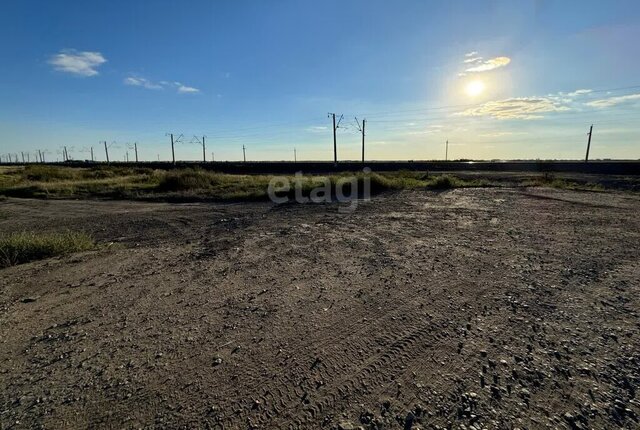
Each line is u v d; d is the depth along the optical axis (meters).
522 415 2.63
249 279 5.81
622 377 3.05
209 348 3.66
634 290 5.03
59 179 36.03
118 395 2.94
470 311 4.41
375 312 4.45
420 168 57.75
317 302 4.79
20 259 7.22
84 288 5.51
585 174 44.47
